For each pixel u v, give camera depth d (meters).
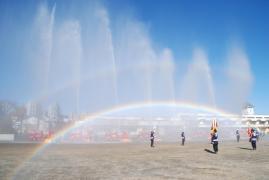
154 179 15.59
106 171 18.19
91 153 29.22
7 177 16.09
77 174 17.05
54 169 18.92
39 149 33.31
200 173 17.52
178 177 16.16
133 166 20.38
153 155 27.75
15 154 27.73
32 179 15.54
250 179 15.62
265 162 22.77
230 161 23.30
